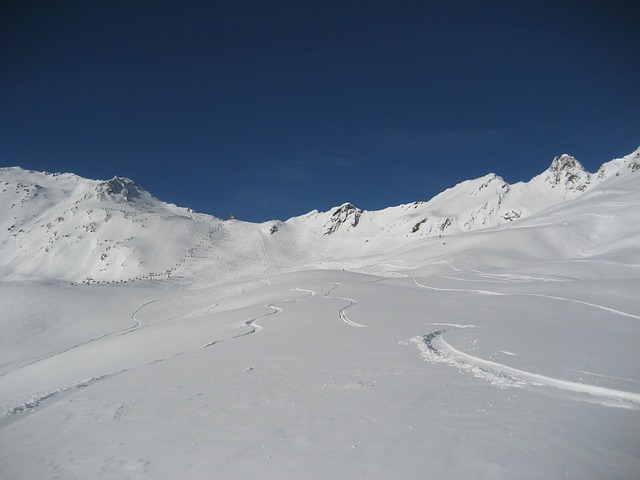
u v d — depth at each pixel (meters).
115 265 189.00
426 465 5.77
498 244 93.94
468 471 5.52
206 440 7.61
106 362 22.19
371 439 6.79
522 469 5.49
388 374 10.95
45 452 8.23
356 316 24.34
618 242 81.19
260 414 8.74
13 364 42.59
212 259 195.38
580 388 8.98
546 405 7.86
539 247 90.00
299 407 8.90
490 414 7.50
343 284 49.84
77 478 6.79
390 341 15.74
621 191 120.38
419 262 97.88
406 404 8.39
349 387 10.02
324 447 6.67
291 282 59.81
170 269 179.62
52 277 189.12
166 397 11.09
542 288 35.06
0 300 68.44
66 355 30.03
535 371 10.33
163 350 21.44
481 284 44.28
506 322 19.56
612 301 25.70
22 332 57.88
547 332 16.50
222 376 12.70
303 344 16.64
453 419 7.38
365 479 5.54
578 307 24.06
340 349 14.97
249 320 27.05
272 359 14.34
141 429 8.83
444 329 17.98
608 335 15.67
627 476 5.21
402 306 28.17
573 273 53.16
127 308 68.69
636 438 6.27
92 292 77.31
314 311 28.14
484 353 12.58
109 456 7.56
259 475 6.00
